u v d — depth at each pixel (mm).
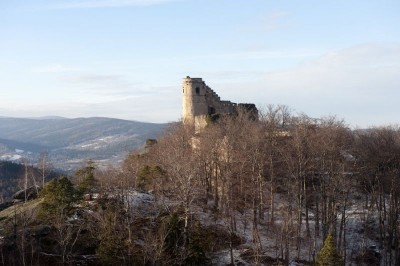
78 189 64750
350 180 81188
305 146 80938
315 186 83750
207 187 78750
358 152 85125
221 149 81812
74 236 58406
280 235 68000
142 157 93062
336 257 52406
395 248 70812
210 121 102062
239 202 79625
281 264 63250
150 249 53719
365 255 72188
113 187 68500
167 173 75688
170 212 62500
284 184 85938
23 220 55750
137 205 67375
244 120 93625
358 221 81688
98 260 55438
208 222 70625
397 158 83125
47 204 58156
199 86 112062
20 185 95562
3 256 54156
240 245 67812
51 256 55844
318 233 73750
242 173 78688
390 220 73188
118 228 59656
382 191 80562
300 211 70812
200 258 56875
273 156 82750
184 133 95750
